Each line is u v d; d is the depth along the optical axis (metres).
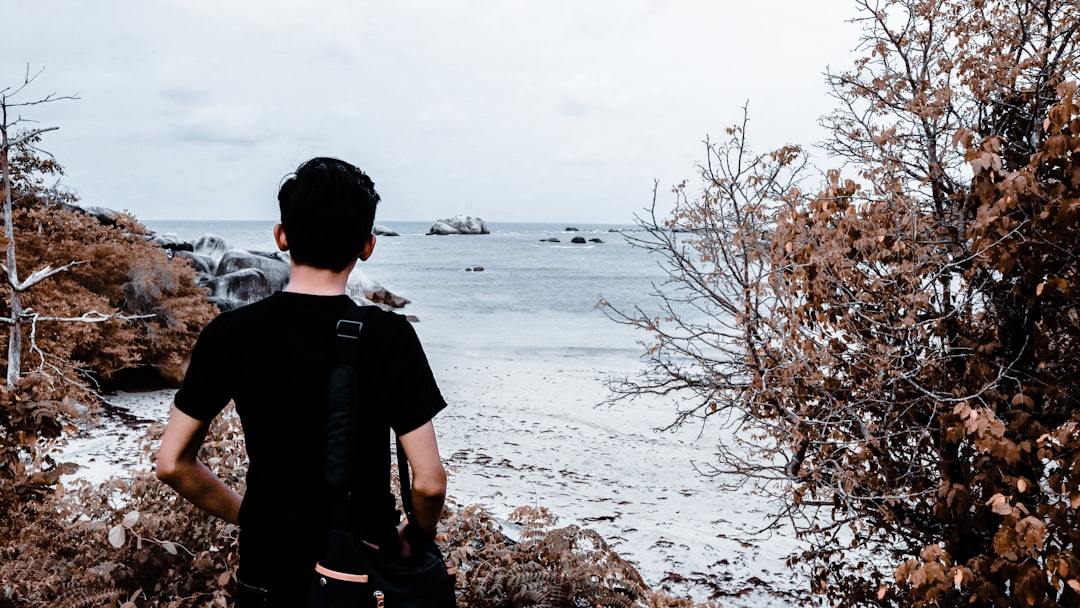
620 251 132.75
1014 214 4.50
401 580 1.38
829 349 5.34
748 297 5.66
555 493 11.62
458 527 4.39
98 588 3.21
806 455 5.72
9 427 3.63
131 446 11.94
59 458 10.88
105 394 17.11
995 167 4.18
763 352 5.64
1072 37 5.14
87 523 3.68
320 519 1.36
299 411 1.39
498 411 17.97
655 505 11.13
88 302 15.98
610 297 53.94
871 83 5.98
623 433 15.92
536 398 19.69
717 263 5.94
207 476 1.52
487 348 29.95
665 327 18.72
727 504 11.30
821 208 5.42
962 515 4.89
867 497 5.07
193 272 20.00
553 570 3.83
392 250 130.88
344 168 1.49
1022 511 4.02
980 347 4.98
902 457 5.42
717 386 5.95
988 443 4.15
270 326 1.42
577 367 25.25
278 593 1.37
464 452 14.12
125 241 18.89
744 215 5.98
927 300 4.86
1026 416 4.51
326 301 1.44
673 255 6.15
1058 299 4.66
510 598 3.50
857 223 5.23
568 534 3.95
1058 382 4.95
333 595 1.31
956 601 4.54
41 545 3.53
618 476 12.80
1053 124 4.00
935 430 5.10
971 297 4.91
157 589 3.34
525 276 75.62
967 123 5.54
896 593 5.46
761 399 5.59
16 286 7.56
